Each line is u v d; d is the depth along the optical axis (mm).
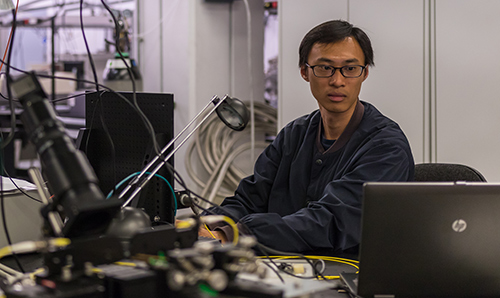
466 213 1034
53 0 5449
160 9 4051
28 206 1551
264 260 1184
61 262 885
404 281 1051
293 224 1471
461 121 2680
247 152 3967
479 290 1057
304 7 3180
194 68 3828
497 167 2590
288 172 1914
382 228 1033
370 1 2924
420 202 1031
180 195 1447
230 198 1954
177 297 858
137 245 955
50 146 880
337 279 1194
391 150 1630
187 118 3887
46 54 5879
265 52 4020
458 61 2664
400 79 2859
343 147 1772
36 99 915
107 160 1559
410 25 2805
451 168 1906
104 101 1542
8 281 1103
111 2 4656
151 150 1416
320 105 1796
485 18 2568
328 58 1683
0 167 1787
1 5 1938
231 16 3912
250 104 3865
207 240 1293
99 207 842
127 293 851
